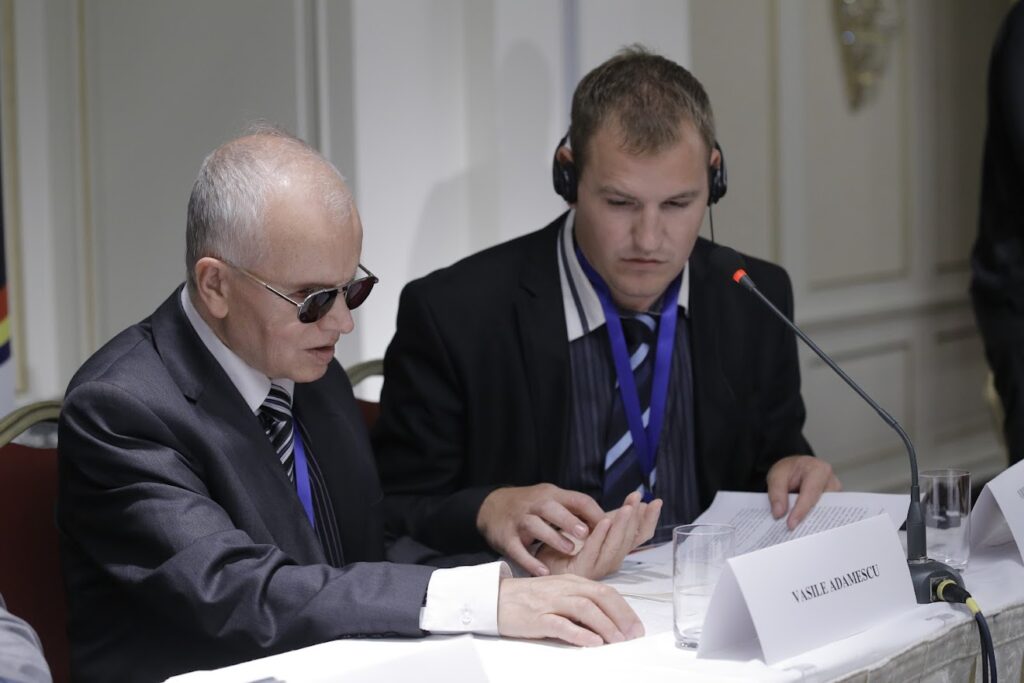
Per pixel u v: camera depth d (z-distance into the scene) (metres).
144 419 1.74
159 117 3.44
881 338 5.21
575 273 2.31
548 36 3.40
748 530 2.03
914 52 5.35
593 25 3.47
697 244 2.43
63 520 1.79
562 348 2.29
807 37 4.78
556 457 2.27
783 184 4.70
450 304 2.32
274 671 1.42
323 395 2.05
